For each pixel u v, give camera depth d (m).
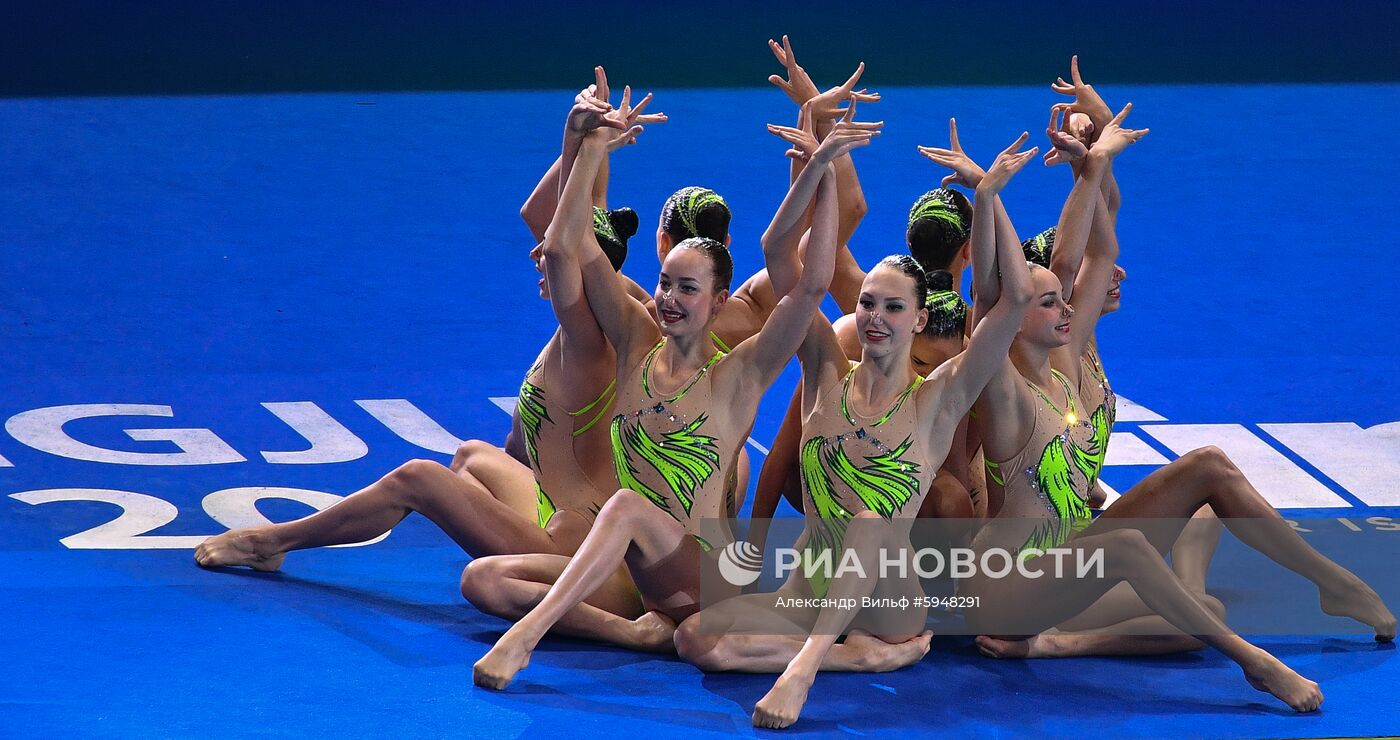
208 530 22.33
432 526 23.09
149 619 19.30
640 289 20.75
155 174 45.09
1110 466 25.48
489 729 16.62
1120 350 31.92
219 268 36.81
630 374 18.75
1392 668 18.61
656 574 18.42
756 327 20.75
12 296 33.94
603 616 18.88
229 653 18.41
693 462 18.44
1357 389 29.64
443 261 38.03
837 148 17.39
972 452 20.55
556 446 19.88
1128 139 19.73
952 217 20.28
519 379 29.89
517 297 35.34
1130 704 17.66
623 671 18.30
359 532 20.25
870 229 40.38
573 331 18.94
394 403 28.31
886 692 17.88
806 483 18.81
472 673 17.95
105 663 18.02
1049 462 18.69
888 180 45.19
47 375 29.11
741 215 41.38
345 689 17.55
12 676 17.59
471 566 19.28
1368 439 26.83
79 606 19.61
